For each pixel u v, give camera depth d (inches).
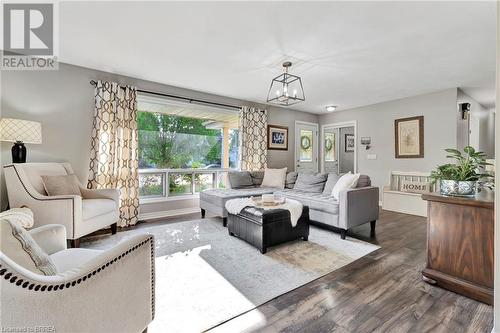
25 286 28.5
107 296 38.5
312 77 142.6
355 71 132.9
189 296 67.3
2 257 27.1
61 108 125.2
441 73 136.3
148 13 82.0
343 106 219.3
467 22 85.6
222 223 142.9
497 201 47.7
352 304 63.9
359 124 221.3
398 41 99.7
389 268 85.1
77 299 34.1
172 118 170.2
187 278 77.2
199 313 60.1
